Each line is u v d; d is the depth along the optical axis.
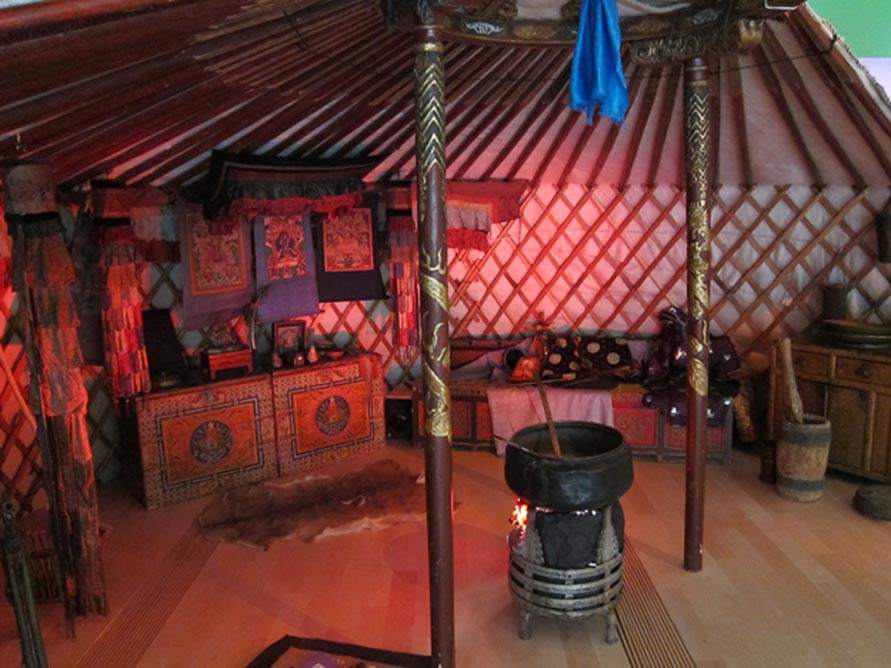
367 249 4.47
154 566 3.13
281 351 4.30
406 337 4.50
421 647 2.53
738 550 3.14
